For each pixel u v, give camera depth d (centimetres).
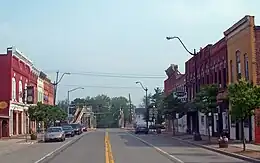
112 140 5216
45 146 4181
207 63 5622
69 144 4453
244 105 2856
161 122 9931
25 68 7138
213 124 5322
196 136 4653
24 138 5803
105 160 2539
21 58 6812
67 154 3086
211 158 2662
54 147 3991
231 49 4559
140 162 2395
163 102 6688
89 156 2866
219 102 4800
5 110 6016
